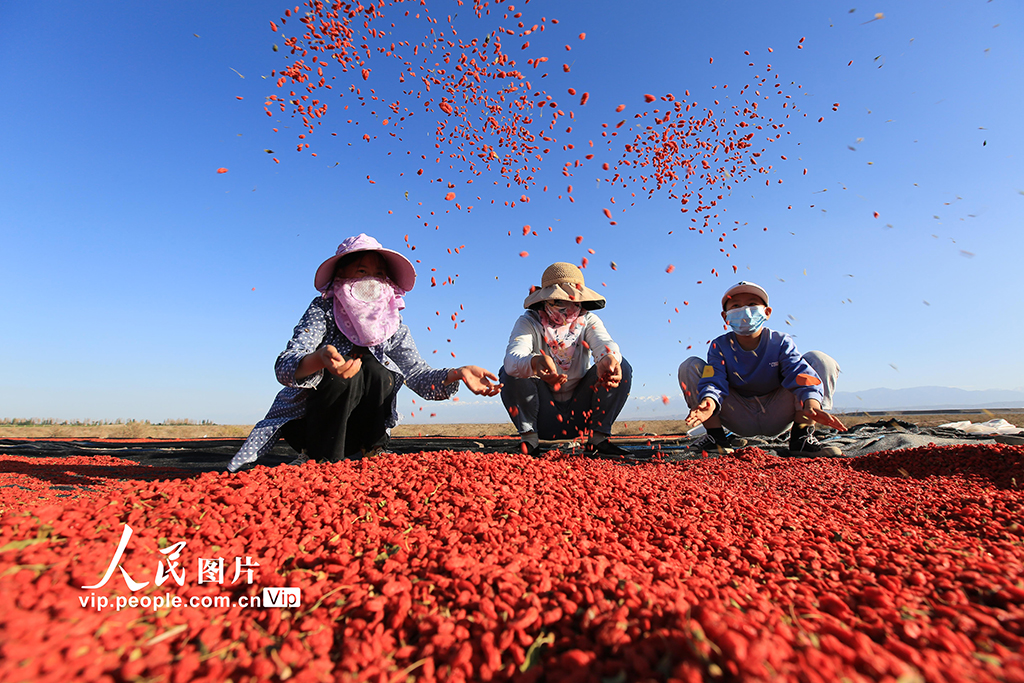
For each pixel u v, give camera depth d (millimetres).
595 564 1445
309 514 1912
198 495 2000
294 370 3041
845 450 5234
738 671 833
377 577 1437
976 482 3037
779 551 1759
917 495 2686
